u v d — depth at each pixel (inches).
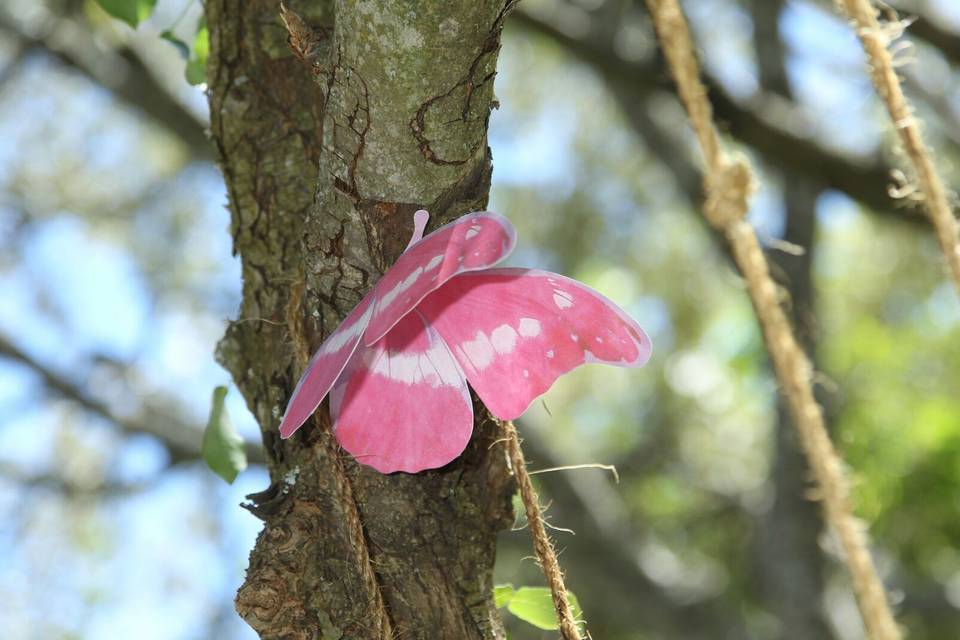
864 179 77.7
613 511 106.3
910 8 78.0
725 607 104.8
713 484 119.6
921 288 114.6
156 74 96.1
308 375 29.9
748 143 78.7
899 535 83.0
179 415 118.1
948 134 96.1
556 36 81.3
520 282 30.4
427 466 30.5
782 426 93.4
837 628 88.3
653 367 127.8
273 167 33.6
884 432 81.6
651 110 101.8
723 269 95.1
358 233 31.1
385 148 30.6
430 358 30.6
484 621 32.1
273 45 33.8
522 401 30.1
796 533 90.5
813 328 76.9
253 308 33.6
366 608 31.5
